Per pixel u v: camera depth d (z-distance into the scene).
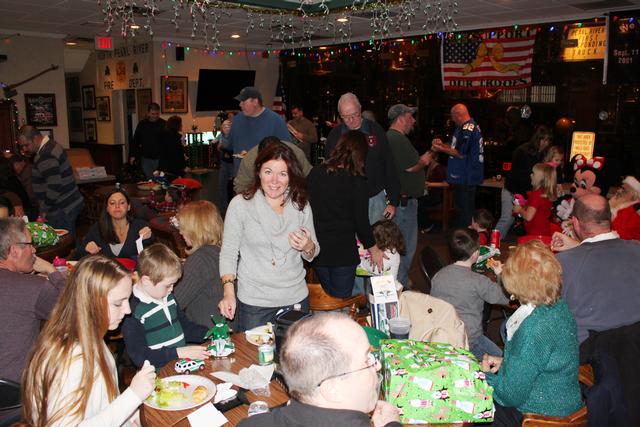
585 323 2.42
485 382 1.78
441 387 1.75
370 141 4.01
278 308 2.55
